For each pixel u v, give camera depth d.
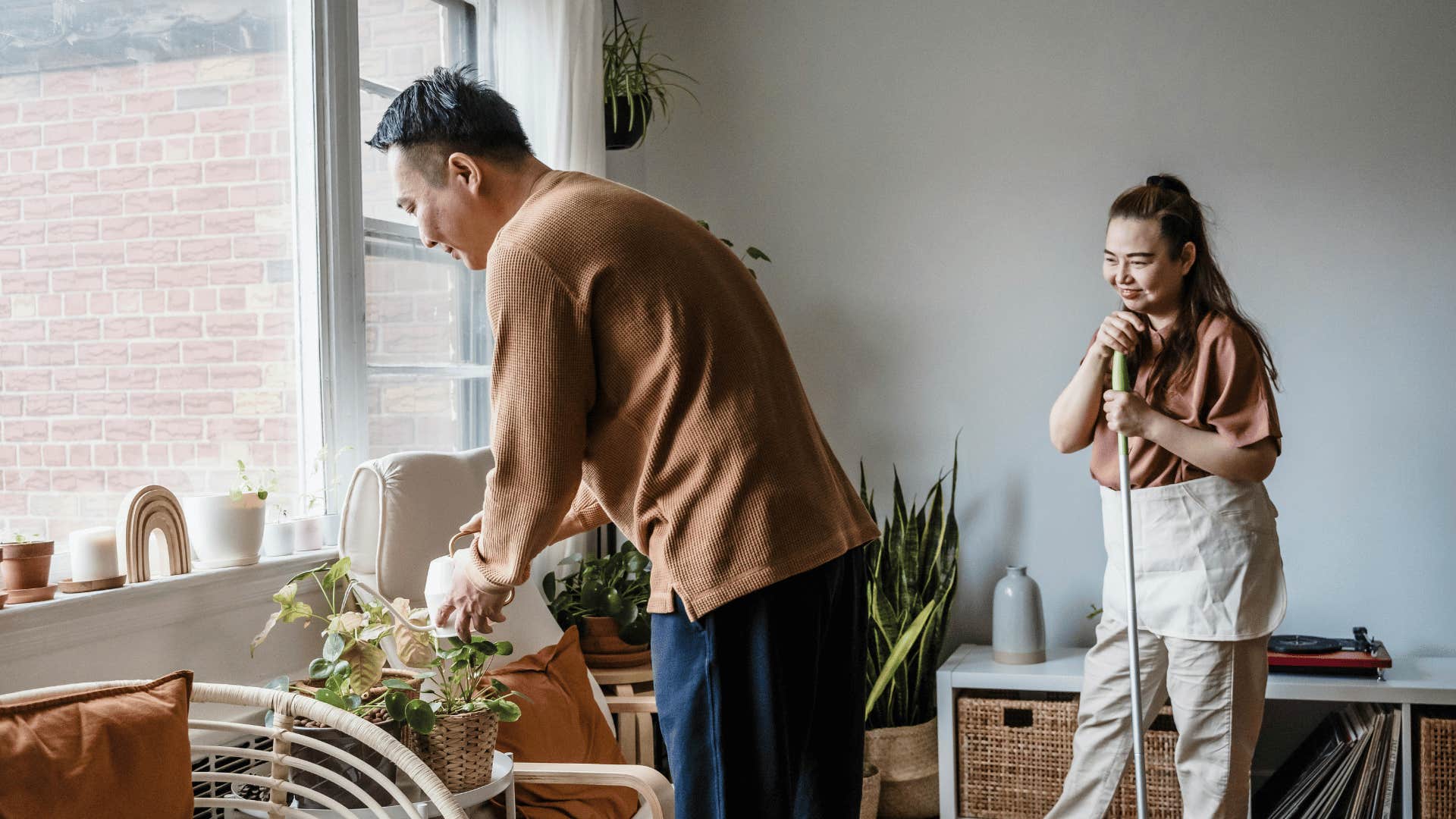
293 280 2.28
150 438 1.98
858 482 3.42
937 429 3.36
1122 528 2.25
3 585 1.64
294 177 2.29
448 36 2.80
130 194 1.95
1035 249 3.27
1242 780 2.15
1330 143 3.05
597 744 2.20
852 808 1.46
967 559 3.34
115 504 1.92
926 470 3.37
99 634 1.71
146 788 1.35
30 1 1.78
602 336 1.31
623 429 1.34
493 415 1.34
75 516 1.85
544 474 1.31
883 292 3.40
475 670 1.79
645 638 2.64
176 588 1.83
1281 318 3.09
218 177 2.11
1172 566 2.14
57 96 1.82
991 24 3.30
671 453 1.31
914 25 3.37
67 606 1.64
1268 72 3.10
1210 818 2.14
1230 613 2.09
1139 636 2.29
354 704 1.72
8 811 1.23
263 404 2.21
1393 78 3.01
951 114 3.34
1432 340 2.99
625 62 3.37
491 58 2.92
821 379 3.45
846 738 1.45
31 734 1.29
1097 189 3.22
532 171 1.49
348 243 2.36
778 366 1.41
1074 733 2.83
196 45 2.07
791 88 3.47
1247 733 2.14
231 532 1.98
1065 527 3.26
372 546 2.13
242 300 2.16
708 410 1.30
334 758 1.64
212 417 2.10
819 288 3.45
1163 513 2.15
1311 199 3.07
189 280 2.05
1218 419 2.08
